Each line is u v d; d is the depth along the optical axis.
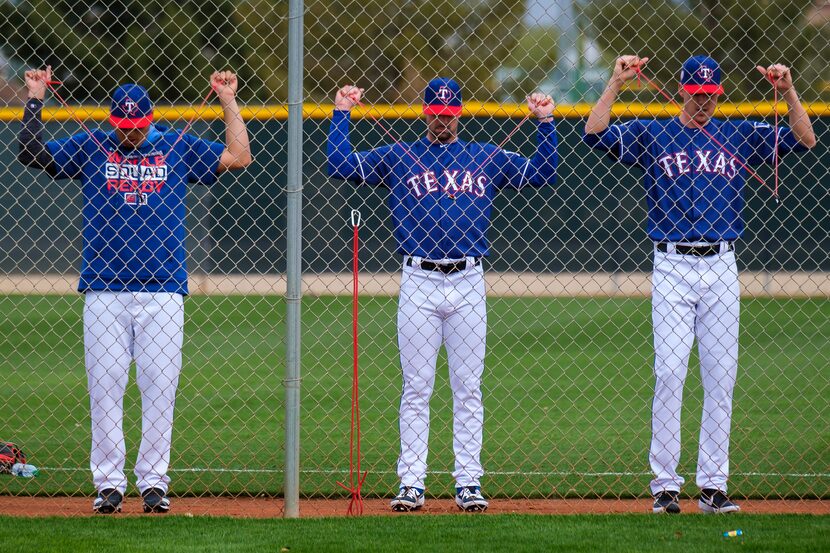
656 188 17.00
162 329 16.70
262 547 14.27
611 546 14.31
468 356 17.27
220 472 20.06
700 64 16.64
